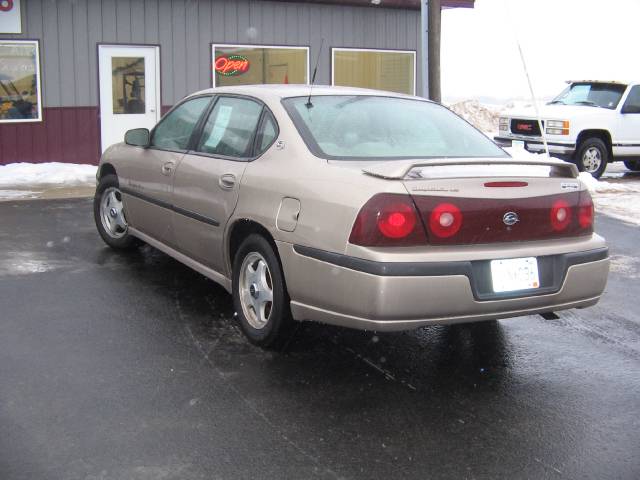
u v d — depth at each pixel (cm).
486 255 385
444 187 380
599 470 321
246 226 462
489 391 402
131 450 326
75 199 996
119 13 1305
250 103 501
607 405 388
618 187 1266
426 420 364
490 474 315
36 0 1243
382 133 464
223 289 579
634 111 1420
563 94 1523
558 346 478
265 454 326
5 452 321
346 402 382
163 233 576
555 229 411
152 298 550
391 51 1546
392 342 474
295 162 430
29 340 456
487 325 515
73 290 564
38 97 1271
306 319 413
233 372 416
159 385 395
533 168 427
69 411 361
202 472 310
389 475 312
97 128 1322
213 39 1385
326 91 500
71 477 303
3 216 862
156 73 1352
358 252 372
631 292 614
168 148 579
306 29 1460
